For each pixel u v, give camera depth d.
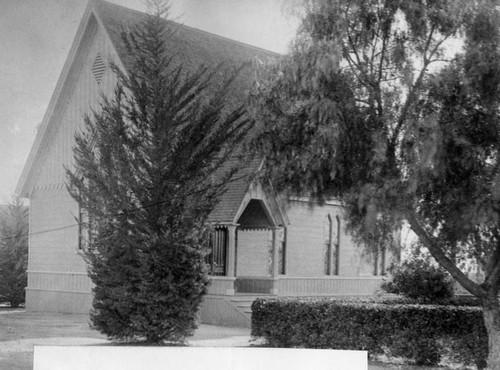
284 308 16.55
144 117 15.98
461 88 12.47
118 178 15.66
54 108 25.30
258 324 16.89
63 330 19.45
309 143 13.27
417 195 12.97
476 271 14.31
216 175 21.86
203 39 24.44
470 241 13.92
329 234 26.38
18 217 29.23
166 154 15.81
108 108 16.58
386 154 12.66
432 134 11.82
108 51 23.41
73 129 25.02
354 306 15.58
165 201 15.64
